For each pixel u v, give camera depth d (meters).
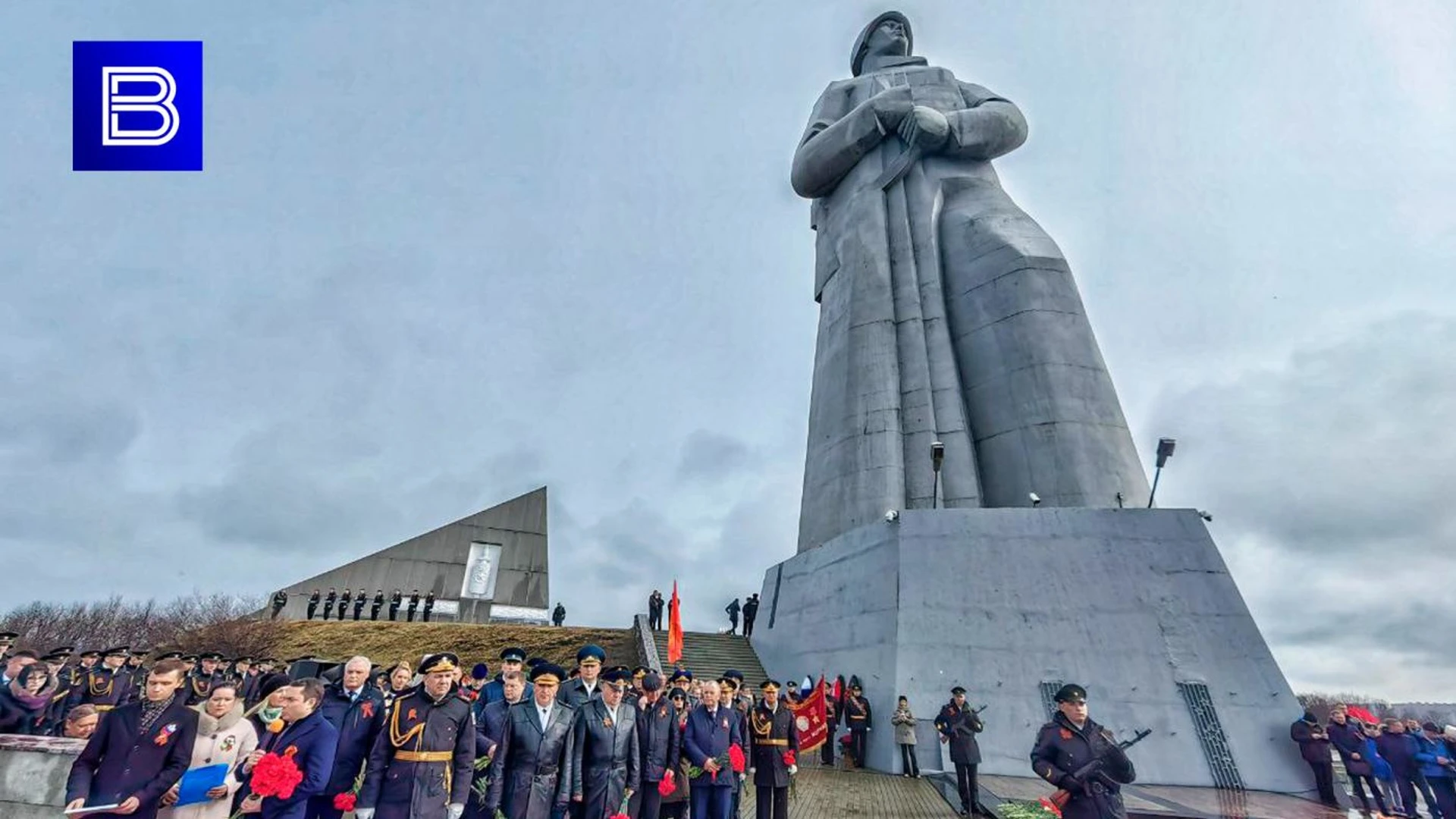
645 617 22.45
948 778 10.95
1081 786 4.55
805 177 23.02
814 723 12.83
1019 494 16.19
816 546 18.42
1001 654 12.50
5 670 8.77
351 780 5.36
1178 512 13.27
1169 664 11.89
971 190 20.52
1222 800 9.71
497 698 6.64
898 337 18.91
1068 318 17.31
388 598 33.50
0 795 6.09
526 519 37.94
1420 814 9.16
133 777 4.42
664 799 6.79
